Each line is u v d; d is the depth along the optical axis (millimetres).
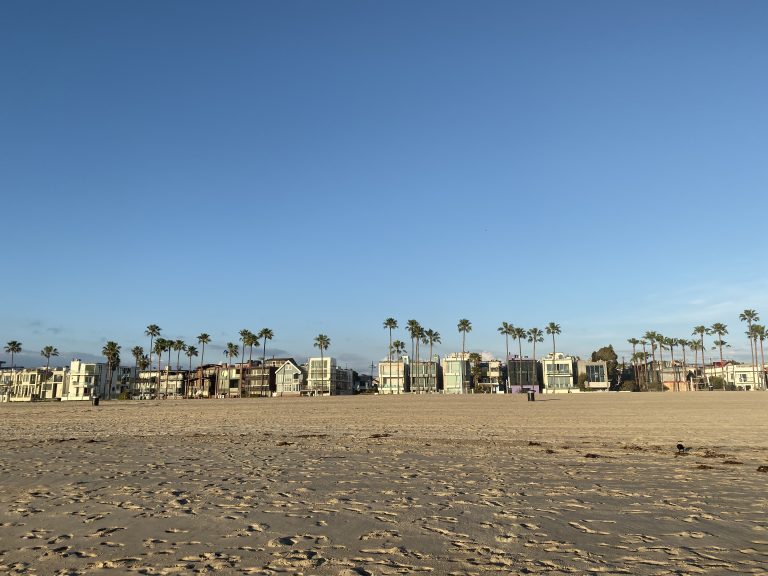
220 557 7391
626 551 7363
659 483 12727
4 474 15367
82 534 8734
